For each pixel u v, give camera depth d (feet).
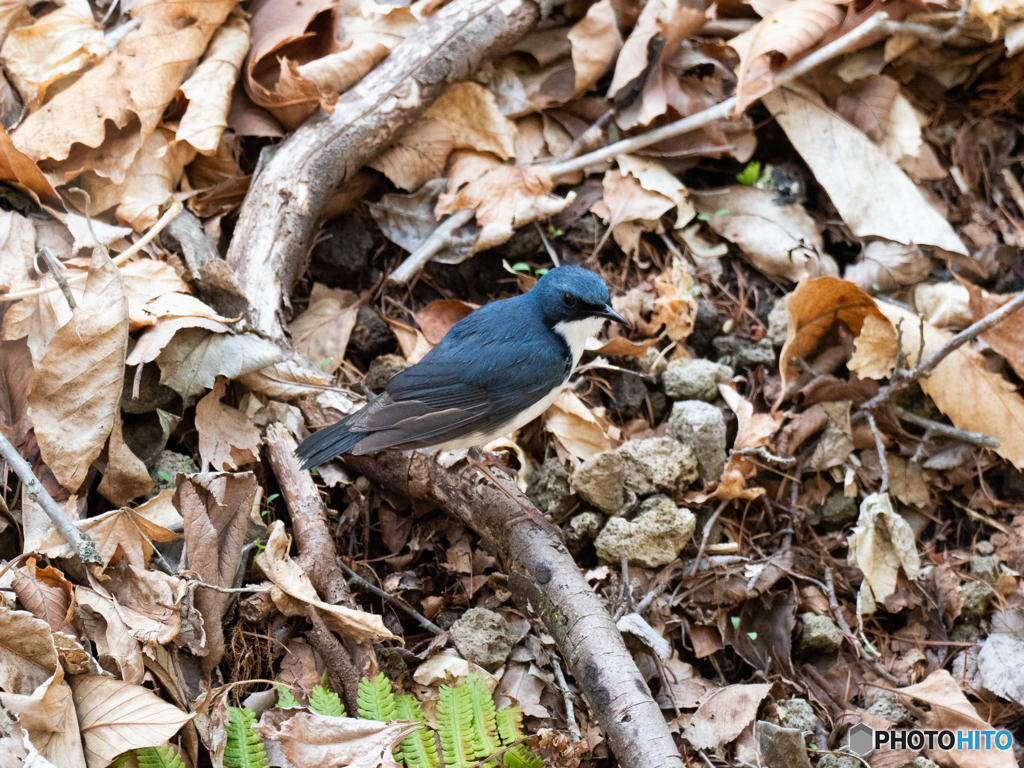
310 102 15.57
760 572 14.05
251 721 10.55
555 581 12.02
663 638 13.29
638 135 17.58
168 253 14.21
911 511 15.81
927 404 16.44
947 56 18.76
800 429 15.56
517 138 17.67
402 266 16.46
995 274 17.94
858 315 15.89
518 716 11.26
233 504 11.73
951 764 12.87
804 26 16.90
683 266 16.92
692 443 14.74
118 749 9.76
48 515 10.80
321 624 11.67
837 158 17.72
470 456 13.44
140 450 12.99
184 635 11.02
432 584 13.65
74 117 14.28
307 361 14.34
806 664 13.93
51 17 14.92
